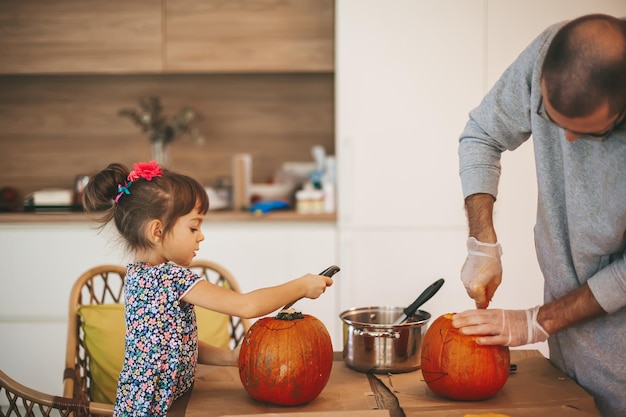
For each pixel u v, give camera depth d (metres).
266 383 1.29
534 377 1.44
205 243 3.10
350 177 3.03
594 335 1.40
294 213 3.11
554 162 1.41
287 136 3.62
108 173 1.61
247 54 3.24
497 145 1.55
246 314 1.42
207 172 3.63
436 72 2.98
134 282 1.49
